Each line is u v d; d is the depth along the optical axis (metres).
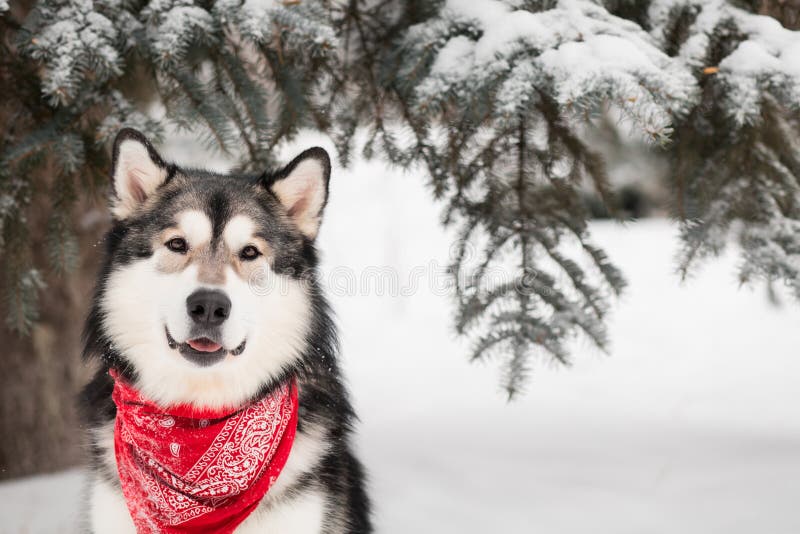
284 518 2.57
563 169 3.41
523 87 2.63
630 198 10.41
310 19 2.78
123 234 2.65
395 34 3.27
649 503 3.84
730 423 5.45
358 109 3.40
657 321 9.47
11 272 3.14
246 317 2.49
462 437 5.26
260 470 2.55
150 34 2.74
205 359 2.45
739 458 4.42
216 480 2.52
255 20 2.70
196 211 2.57
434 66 2.80
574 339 3.11
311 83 3.17
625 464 4.50
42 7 2.69
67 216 3.13
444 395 6.72
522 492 4.11
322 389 2.83
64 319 4.81
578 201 3.49
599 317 3.18
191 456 2.54
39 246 4.34
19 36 2.66
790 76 2.69
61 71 2.58
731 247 3.33
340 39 3.28
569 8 2.79
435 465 4.61
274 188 2.78
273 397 2.63
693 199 3.29
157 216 2.62
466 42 2.82
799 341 8.50
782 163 3.21
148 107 3.92
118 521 2.58
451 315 3.37
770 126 3.12
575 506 3.87
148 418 2.57
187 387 2.58
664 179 3.80
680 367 7.58
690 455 4.58
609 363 7.75
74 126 2.94
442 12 2.92
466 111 2.89
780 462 4.28
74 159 2.83
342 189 13.59
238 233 2.58
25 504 4.14
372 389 7.05
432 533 3.62
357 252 11.95
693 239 3.20
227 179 2.79
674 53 3.01
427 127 3.25
